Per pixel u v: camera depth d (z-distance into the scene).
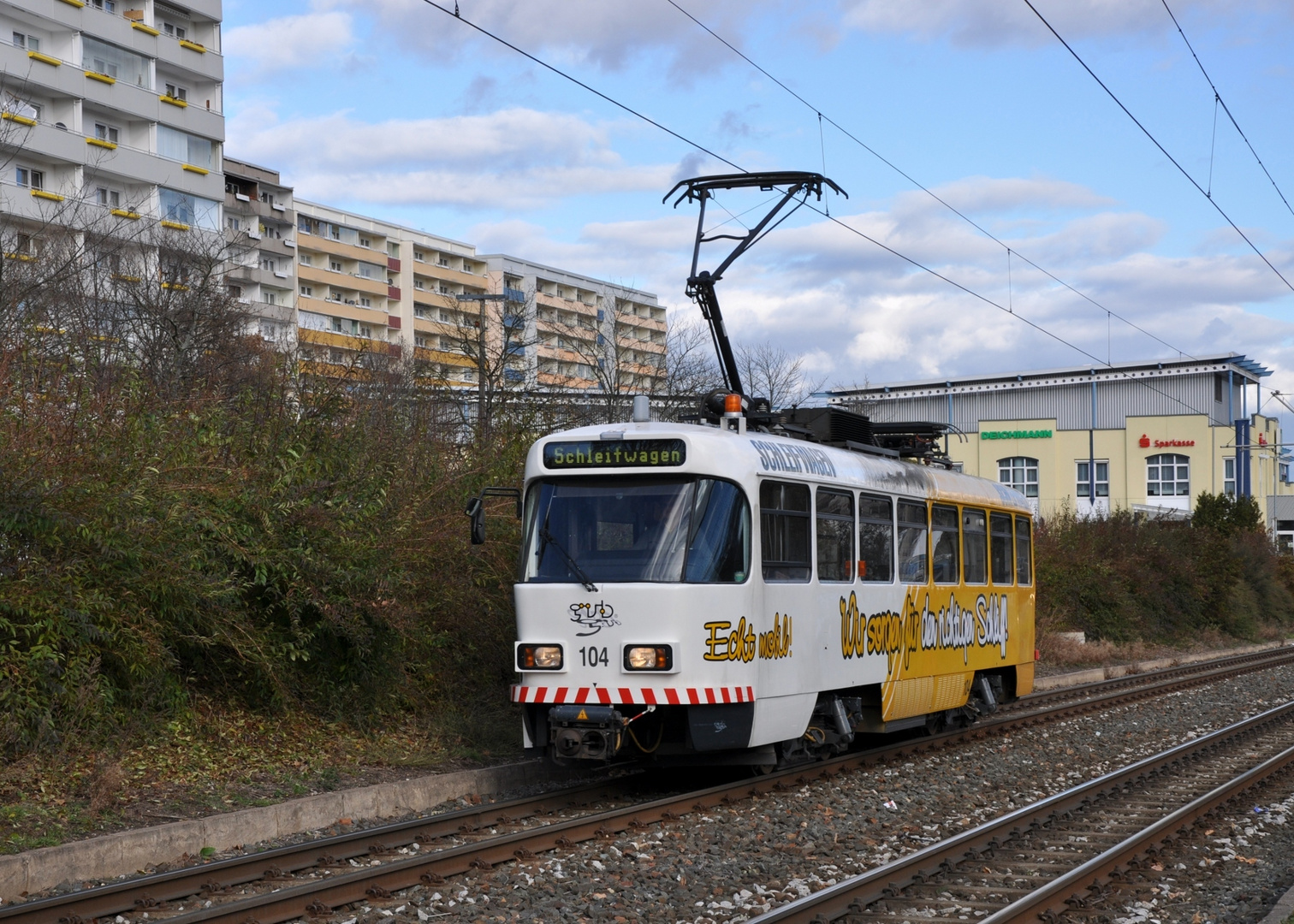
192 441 11.37
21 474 9.52
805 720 11.56
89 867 7.52
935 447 16.02
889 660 13.29
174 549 10.41
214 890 7.32
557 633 10.66
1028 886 7.84
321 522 11.82
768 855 8.71
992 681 16.80
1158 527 43.03
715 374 34.81
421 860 7.65
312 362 14.94
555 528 10.96
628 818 9.40
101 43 46.94
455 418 19.36
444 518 13.29
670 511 10.70
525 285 98.19
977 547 15.99
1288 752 13.71
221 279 30.09
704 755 11.21
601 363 34.97
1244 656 33.81
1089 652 30.66
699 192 15.62
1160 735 16.73
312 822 9.15
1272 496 82.81
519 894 7.41
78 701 9.41
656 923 7.07
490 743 12.45
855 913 7.16
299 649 11.61
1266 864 8.79
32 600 9.34
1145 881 8.12
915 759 13.80
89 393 10.74
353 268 87.38
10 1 43.12
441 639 13.18
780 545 11.31
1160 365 71.88
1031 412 75.25
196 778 9.71
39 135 42.84
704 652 10.40
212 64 52.56
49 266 19.05
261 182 72.75
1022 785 12.18
